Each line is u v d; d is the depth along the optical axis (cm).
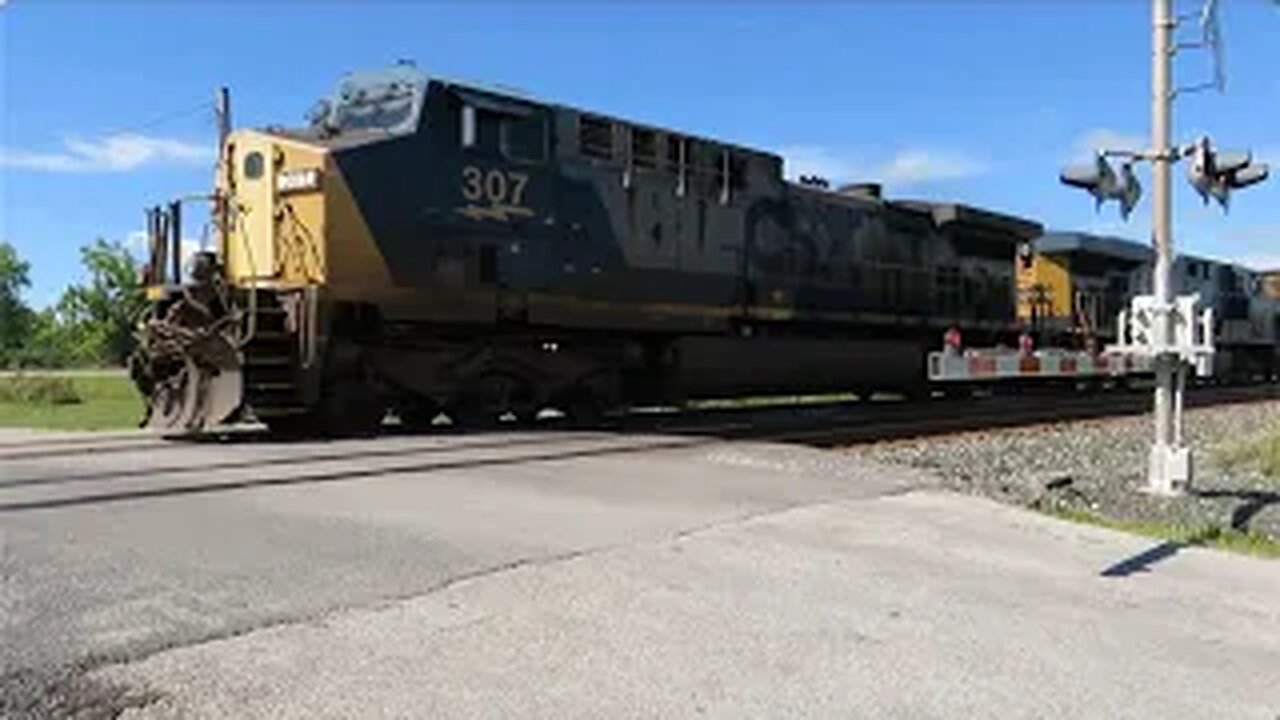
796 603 618
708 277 1834
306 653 493
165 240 1476
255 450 1175
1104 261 3091
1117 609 644
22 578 590
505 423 1605
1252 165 1098
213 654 486
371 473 1005
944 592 660
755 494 966
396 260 1416
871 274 2206
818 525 842
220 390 1352
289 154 1391
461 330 1539
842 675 504
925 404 2347
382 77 1504
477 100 1497
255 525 748
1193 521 1055
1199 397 3034
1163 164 1142
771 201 1972
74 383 3759
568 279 1606
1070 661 541
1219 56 1114
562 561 680
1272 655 568
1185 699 495
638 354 1775
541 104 1582
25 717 411
